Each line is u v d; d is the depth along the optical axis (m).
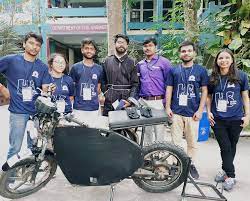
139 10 15.44
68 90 3.64
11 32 11.58
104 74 3.73
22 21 13.49
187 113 3.38
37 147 2.95
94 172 2.84
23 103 3.16
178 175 3.04
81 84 3.65
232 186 3.27
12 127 3.20
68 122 2.89
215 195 3.13
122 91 3.63
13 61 3.13
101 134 2.77
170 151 2.98
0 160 4.04
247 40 5.69
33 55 3.18
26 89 3.15
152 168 3.04
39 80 3.23
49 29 13.81
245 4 5.41
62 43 16.67
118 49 3.61
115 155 2.80
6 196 2.94
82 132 2.77
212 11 6.92
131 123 2.81
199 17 7.93
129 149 2.80
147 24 13.85
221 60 3.21
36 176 3.17
